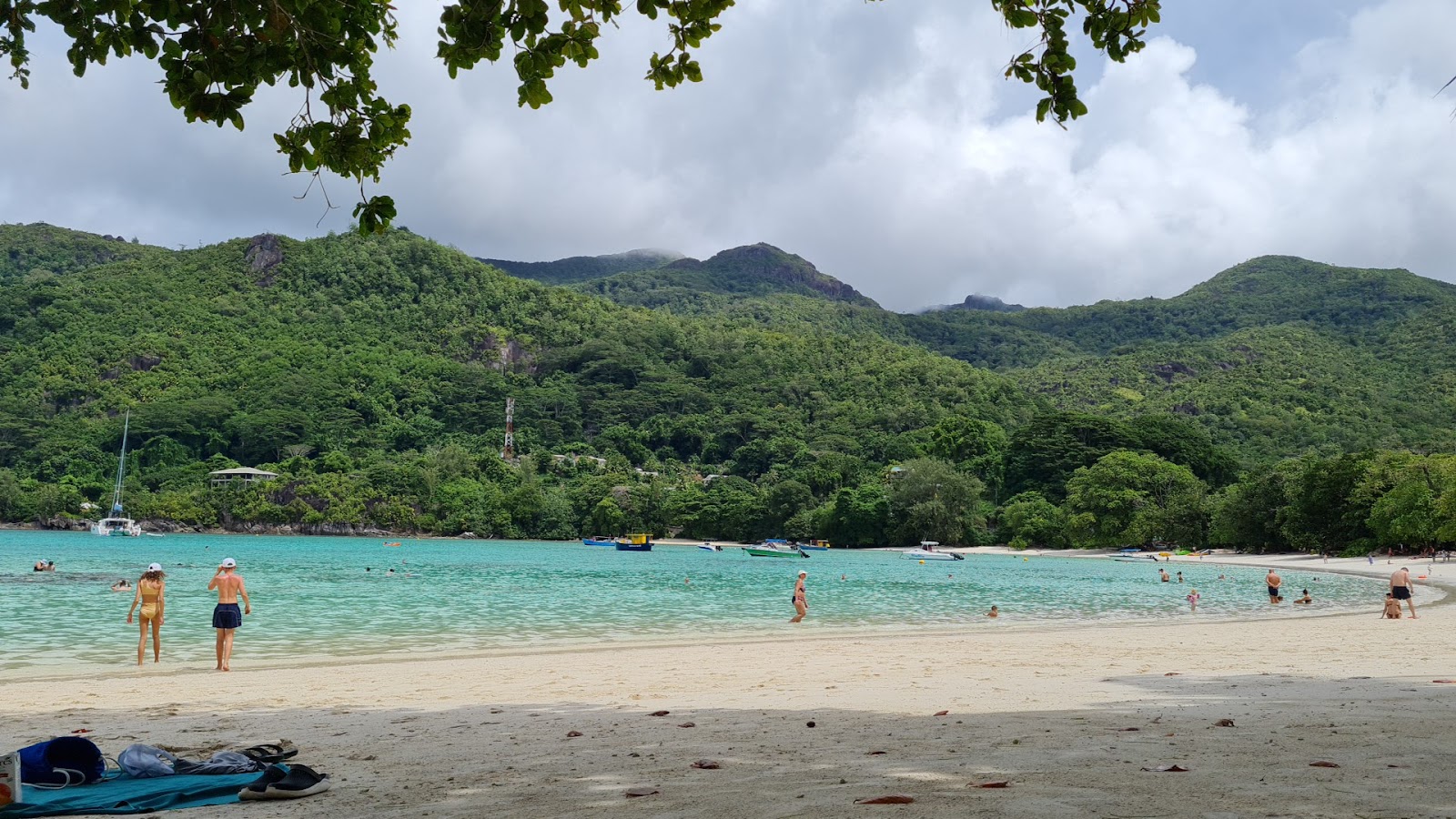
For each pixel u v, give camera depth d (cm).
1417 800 620
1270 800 622
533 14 749
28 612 3488
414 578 6388
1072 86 813
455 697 1519
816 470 17375
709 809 648
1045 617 3656
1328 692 1371
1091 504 12644
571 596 4778
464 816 668
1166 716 1123
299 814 698
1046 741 935
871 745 944
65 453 19625
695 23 816
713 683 1647
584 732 1123
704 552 13262
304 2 712
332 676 1841
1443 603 4034
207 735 1163
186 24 720
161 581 2123
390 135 793
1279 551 10512
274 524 17025
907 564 9906
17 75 758
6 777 736
